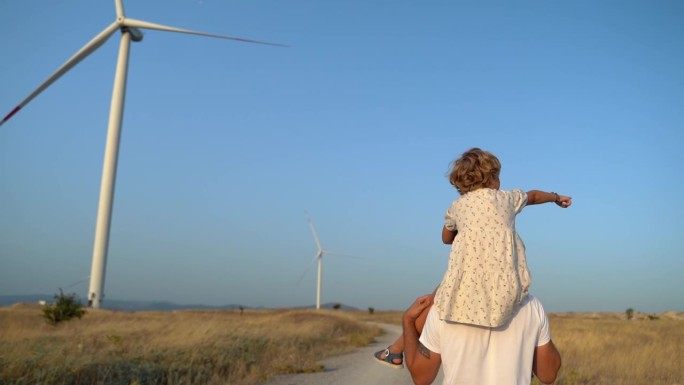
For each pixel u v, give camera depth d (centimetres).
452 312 241
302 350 1842
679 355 1436
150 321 2934
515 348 241
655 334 2469
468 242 244
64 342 1445
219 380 1080
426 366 260
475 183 261
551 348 254
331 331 3241
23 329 2102
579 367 1291
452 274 243
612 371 1253
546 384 272
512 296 235
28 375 854
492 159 261
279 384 1123
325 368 1446
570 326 3375
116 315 4250
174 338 1659
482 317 235
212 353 1338
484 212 246
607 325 3619
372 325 5069
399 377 1272
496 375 239
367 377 1262
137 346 1388
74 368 908
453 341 244
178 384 975
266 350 1664
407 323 269
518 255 243
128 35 4778
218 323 2480
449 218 264
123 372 980
